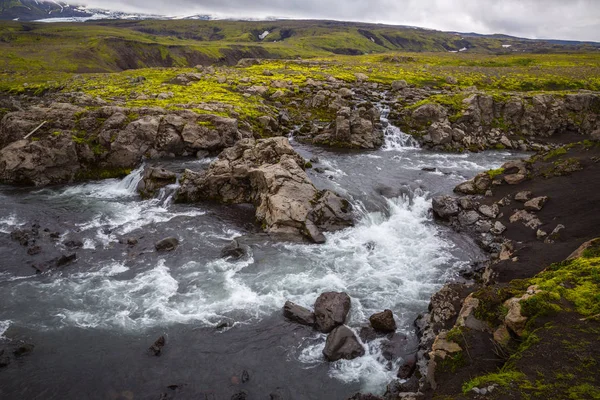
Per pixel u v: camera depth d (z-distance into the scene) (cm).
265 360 1881
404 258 2841
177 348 1934
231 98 6569
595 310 1373
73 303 2242
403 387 1634
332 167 4569
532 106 6341
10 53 14100
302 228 3094
